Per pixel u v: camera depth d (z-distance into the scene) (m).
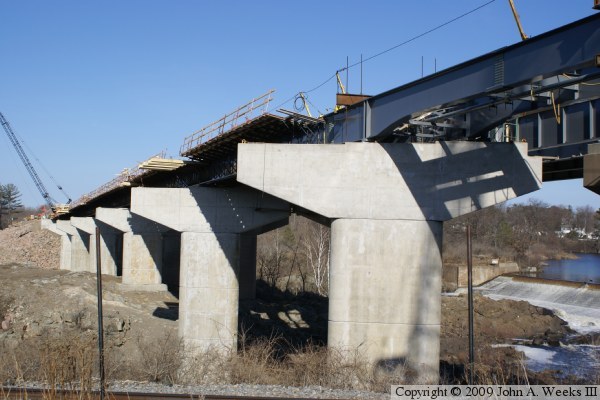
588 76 15.19
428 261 22.48
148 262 53.38
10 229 115.75
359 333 22.31
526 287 79.62
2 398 13.98
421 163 22.66
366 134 22.08
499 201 22.11
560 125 19.58
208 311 32.31
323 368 20.83
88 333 31.77
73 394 12.81
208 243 32.81
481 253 109.06
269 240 90.56
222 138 28.78
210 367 23.12
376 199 22.69
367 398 16.45
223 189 33.06
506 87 16.25
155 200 33.03
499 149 22.25
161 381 21.00
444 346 39.84
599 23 13.87
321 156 22.91
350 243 22.62
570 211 189.38
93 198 63.59
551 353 43.75
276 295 61.34
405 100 20.06
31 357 21.97
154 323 36.28
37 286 40.41
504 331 52.75
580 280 90.75
